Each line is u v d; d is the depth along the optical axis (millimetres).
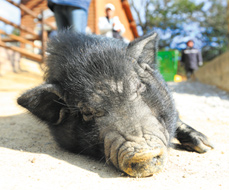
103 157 469
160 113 477
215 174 411
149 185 367
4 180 362
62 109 510
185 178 394
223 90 1387
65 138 532
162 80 558
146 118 428
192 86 1633
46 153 508
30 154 493
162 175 406
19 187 344
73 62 497
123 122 419
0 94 1348
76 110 483
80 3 947
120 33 1186
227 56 1350
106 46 513
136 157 377
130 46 514
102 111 434
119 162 397
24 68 2340
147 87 486
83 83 460
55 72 531
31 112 514
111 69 454
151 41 541
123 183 375
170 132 514
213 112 918
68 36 603
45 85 482
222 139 617
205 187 361
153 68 563
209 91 1403
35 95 477
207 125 752
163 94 522
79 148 521
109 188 354
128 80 448
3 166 415
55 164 442
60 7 979
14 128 709
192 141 542
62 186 356
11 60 2139
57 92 488
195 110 960
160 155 396
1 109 980
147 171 388
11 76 1953
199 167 442
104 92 438
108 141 420
